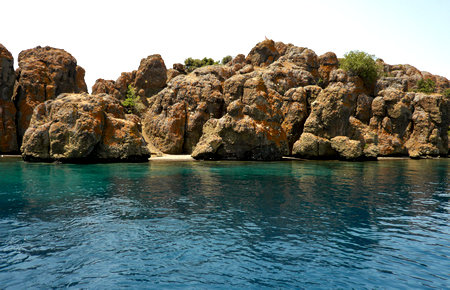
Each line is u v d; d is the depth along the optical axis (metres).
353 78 60.22
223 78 60.56
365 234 12.26
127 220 13.89
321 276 8.78
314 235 12.09
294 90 54.66
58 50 62.06
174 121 52.97
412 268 9.34
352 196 19.55
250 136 45.88
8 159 43.81
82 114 38.75
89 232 12.29
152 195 19.31
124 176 27.62
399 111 57.25
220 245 10.98
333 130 49.69
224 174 29.64
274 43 74.19
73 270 9.08
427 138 58.22
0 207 16.03
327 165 40.12
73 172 29.94
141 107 61.25
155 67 65.88
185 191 20.73
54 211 15.32
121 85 67.19
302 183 24.53
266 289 8.05
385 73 71.56
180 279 8.55
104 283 8.34
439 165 42.56
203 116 54.09
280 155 47.78
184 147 54.25
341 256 10.16
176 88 56.25
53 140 38.16
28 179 25.20
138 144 41.47
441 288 8.17
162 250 10.53
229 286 8.18
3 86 51.72
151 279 8.55
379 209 16.22
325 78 66.50
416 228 13.07
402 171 34.16
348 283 8.41
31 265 9.39
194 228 12.83
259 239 11.60
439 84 80.62
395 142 56.59
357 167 37.97
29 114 54.28
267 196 19.27
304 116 53.53
